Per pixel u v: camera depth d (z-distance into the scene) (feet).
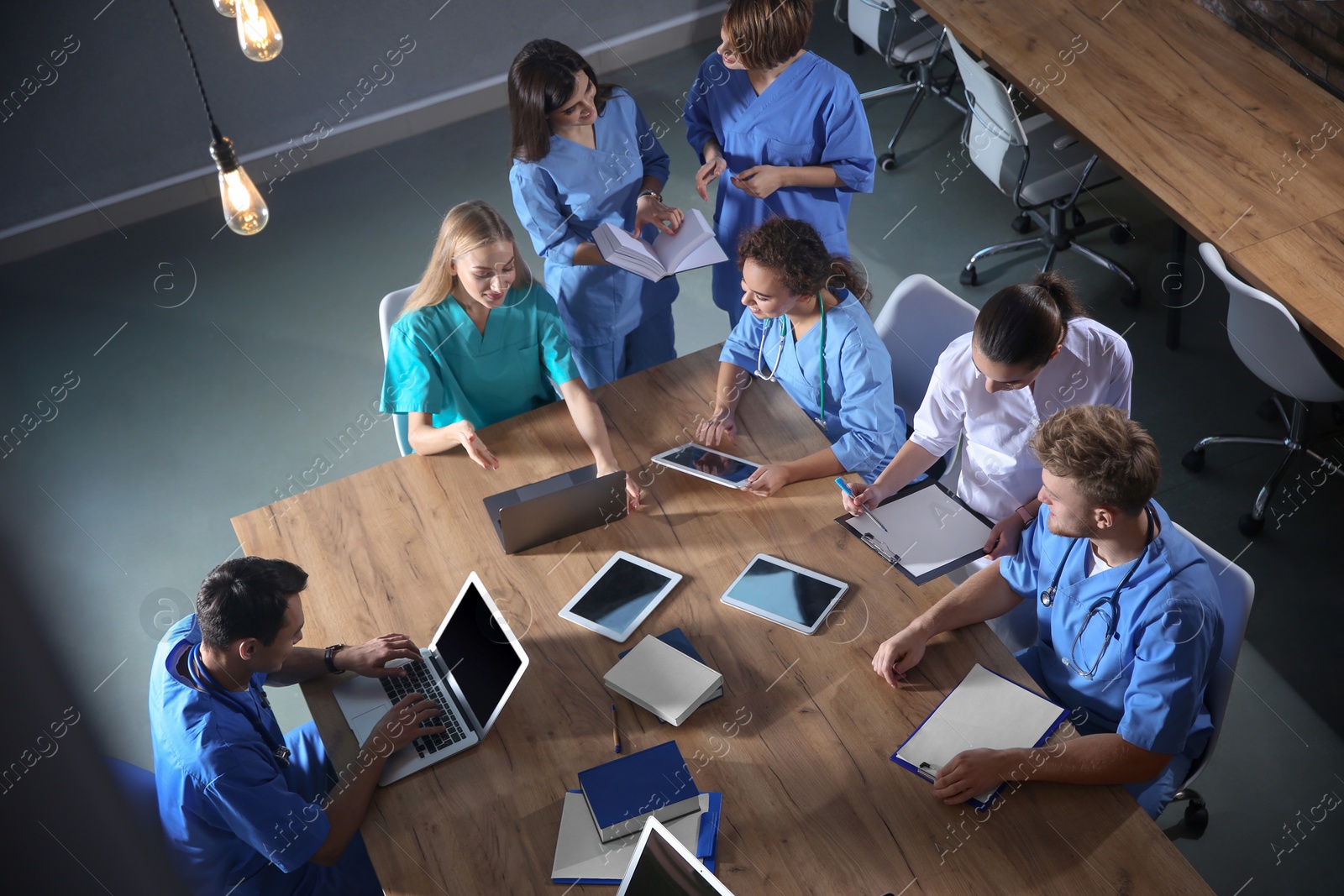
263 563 5.74
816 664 6.12
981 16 11.83
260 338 12.87
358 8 14.87
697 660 6.11
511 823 5.49
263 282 13.73
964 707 5.81
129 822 0.98
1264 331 8.33
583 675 6.18
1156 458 5.27
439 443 7.68
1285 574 9.11
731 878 5.14
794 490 7.25
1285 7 10.43
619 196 9.36
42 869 0.91
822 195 9.85
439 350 7.91
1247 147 9.70
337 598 6.77
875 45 13.57
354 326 12.94
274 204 15.02
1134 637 5.64
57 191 14.56
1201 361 11.10
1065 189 10.98
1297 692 8.30
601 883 5.16
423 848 5.41
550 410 8.04
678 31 16.88
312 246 14.23
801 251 7.12
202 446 11.56
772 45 8.77
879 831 5.29
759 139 9.67
